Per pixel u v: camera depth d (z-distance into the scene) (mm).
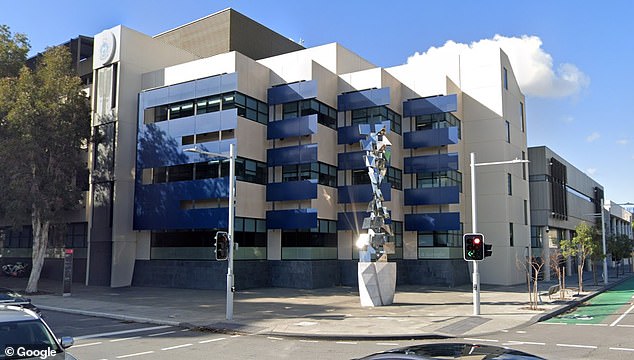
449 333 17062
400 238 40938
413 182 41156
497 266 41062
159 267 36781
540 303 26031
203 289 34531
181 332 18031
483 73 42875
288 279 36156
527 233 45781
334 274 37969
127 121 38250
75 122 33719
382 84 38781
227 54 35844
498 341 15641
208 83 35688
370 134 26906
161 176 37781
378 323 19172
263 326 18594
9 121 30969
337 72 40500
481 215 41969
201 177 35469
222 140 34469
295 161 36000
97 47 39625
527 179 47375
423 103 39938
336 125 39625
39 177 31578
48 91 32031
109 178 37594
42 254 32344
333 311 23000
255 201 36000
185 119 36156
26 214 31641
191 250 35875
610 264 87938
